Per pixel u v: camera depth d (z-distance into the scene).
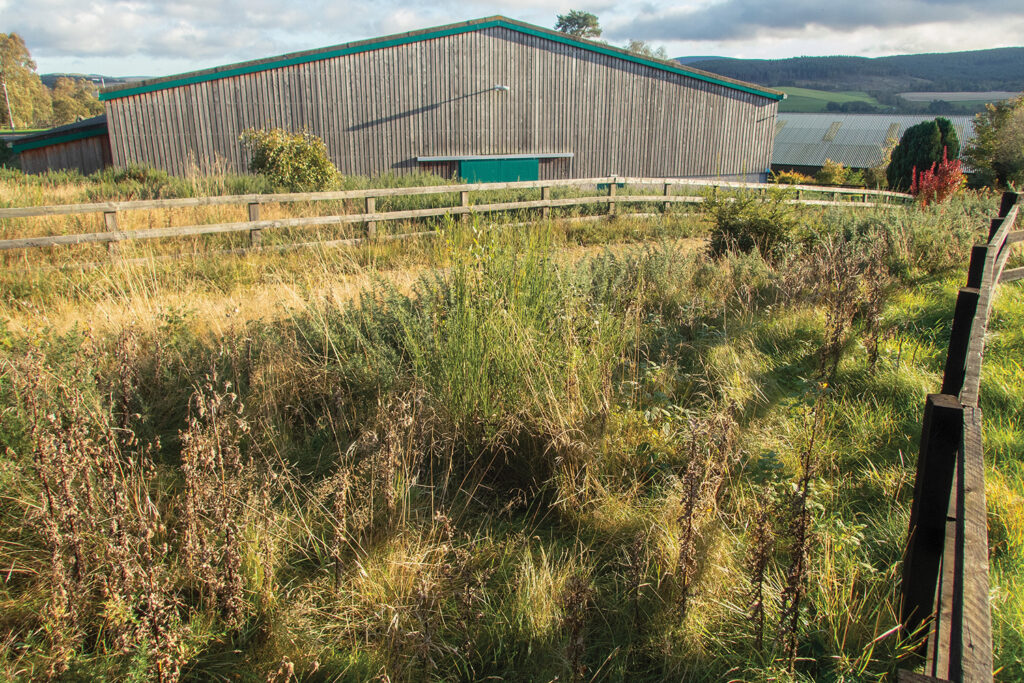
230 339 5.17
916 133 26.59
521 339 4.39
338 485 3.52
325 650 2.77
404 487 3.71
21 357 4.18
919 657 2.51
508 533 3.62
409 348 5.02
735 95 27.89
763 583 2.96
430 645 2.73
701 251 9.69
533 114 24.12
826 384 4.76
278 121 20.75
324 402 4.60
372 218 10.57
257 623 2.88
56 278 7.85
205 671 2.68
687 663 2.70
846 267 6.75
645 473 4.04
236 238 10.16
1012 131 30.59
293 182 15.68
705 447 3.71
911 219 9.69
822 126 59.41
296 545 3.30
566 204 12.92
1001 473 3.59
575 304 5.20
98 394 4.15
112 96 18.78
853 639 2.70
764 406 4.71
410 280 7.88
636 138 26.17
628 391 4.79
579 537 3.57
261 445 4.14
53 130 21.41
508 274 4.87
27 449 3.57
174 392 4.66
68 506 2.92
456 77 22.69
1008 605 2.67
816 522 3.27
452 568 3.14
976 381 2.85
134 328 5.23
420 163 22.75
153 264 8.03
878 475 3.82
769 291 7.58
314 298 6.03
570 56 24.36
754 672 2.59
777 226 9.67
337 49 20.94
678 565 2.93
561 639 2.83
